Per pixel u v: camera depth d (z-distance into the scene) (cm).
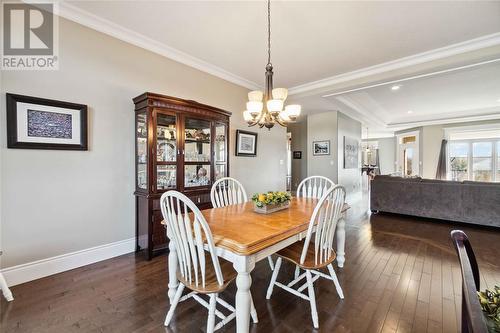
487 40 264
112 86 255
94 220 246
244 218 180
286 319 161
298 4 210
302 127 704
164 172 268
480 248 290
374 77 350
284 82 413
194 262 135
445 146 732
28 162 205
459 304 176
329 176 564
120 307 172
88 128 239
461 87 440
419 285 203
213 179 314
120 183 265
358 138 690
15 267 200
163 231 265
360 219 432
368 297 186
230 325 155
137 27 250
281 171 513
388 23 238
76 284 202
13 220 199
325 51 299
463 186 389
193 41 277
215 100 368
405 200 443
